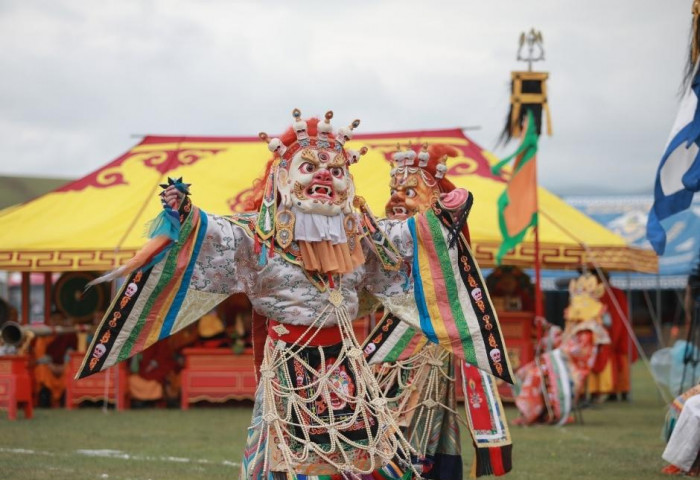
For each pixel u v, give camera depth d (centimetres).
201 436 1040
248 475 529
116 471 786
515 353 1385
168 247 518
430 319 577
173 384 1396
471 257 578
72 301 1520
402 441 557
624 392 1512
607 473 780
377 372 663
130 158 1552
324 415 536
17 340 1258
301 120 553
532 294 1491
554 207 1509
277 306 543
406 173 690
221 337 1396
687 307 1086
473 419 648
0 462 828
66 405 1374
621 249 1395
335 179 547
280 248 542
